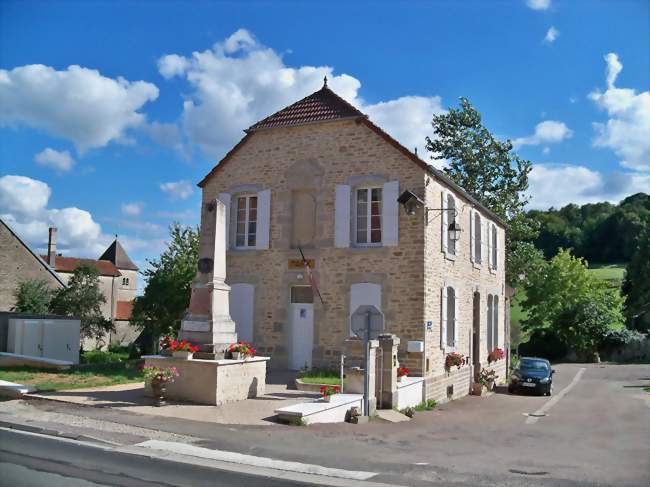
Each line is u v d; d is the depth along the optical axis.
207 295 13.30
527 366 23.77
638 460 9.92
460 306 19.95
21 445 8.71
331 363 17.20
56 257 50.16
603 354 43.50
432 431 12.32
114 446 8.91
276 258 18.30
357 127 17.70
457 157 35.78
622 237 70.12
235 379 12.98
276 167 18.67
